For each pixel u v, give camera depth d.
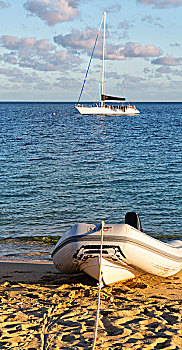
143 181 15.55
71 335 3.67
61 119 76.19
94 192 13.54
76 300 4.76
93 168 18.81
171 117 83.25
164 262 5.59
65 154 24.34
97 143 31.62
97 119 76.25
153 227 9.56
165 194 13.24
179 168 18.78
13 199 12.44
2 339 3.59
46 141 33.16
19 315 4.19
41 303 4.65
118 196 12.95
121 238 5.06
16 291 5.20
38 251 7.74
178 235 8.91
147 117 83.44
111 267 5.21
